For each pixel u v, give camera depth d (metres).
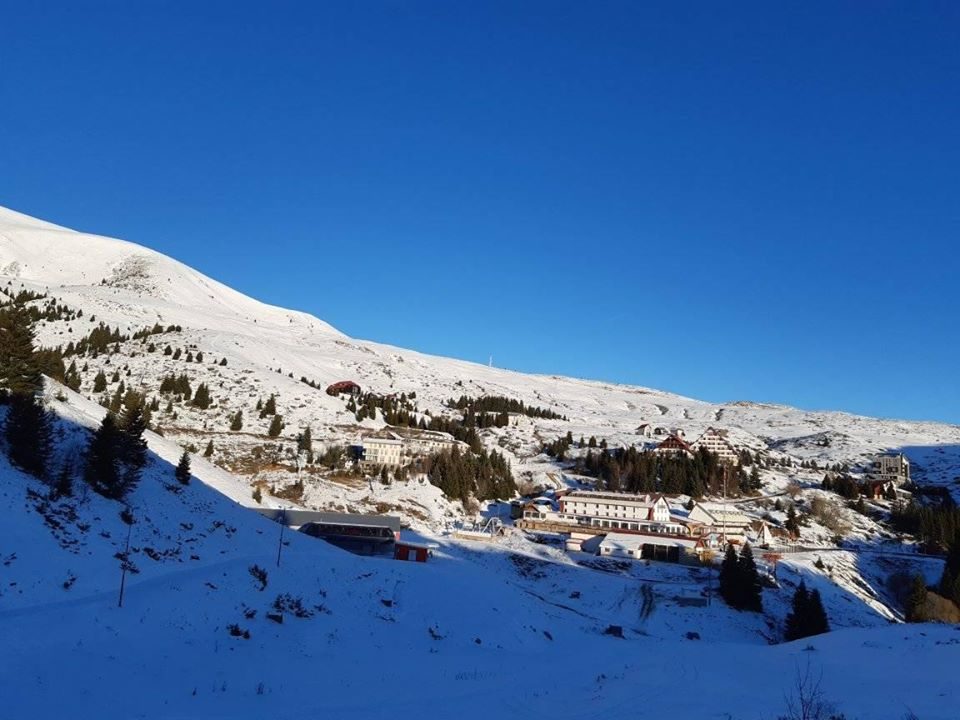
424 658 45.59
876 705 29.62
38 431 48.22
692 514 124.69
